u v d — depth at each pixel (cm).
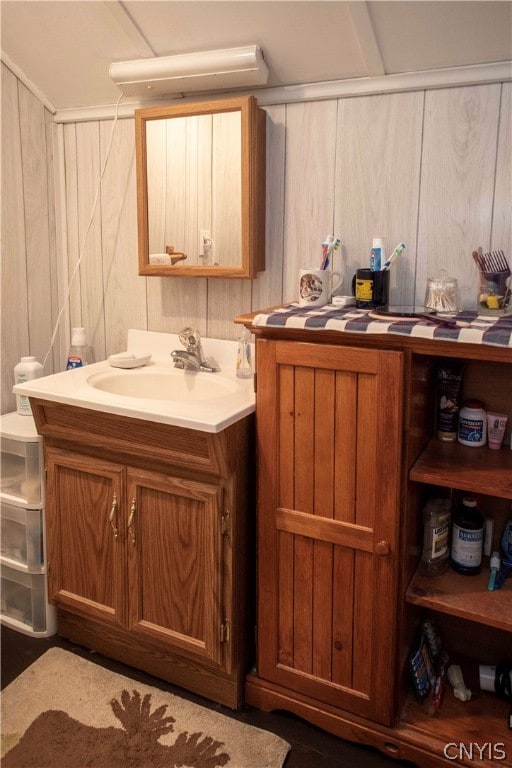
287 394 144
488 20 137
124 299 210
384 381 131
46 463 175
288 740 154
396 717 149
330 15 146
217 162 173
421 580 149
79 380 172
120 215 204
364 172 167
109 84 186
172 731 155
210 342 194
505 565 153
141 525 162
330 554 147
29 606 193
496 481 132
